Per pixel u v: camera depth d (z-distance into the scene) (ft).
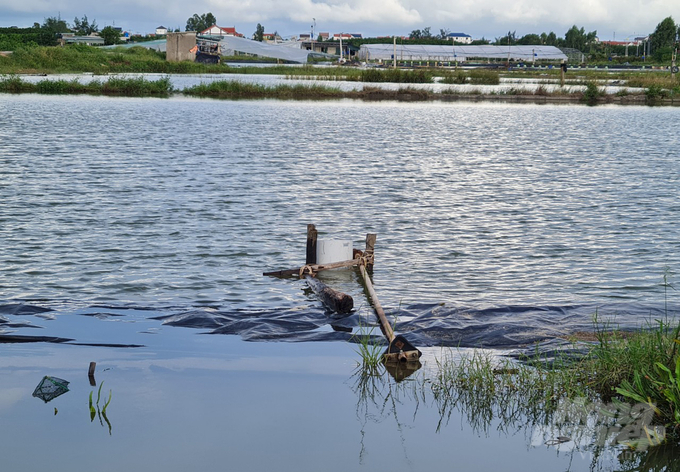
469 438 18.13
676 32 547.49
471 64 418.72
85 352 22.90
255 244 37.17
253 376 21.47
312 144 82.43
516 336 24.80
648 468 16.66
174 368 21.86
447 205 48.16
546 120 123.24
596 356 22.07
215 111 127.24
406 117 124.77
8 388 20.18
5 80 172.55
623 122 120.47
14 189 49.73
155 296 28.58
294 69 290.56
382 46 419.13
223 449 17.06
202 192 50.85
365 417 19.11
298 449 17.20
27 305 26.76
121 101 146.30
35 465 16.16
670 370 19.17
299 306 27.89
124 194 49.19
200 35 383.86
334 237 38.93
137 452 16.83
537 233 40.50
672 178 60.90
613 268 33.47
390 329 24.43
